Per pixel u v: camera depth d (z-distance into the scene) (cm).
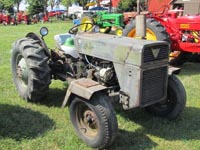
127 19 1141
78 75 487
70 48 516
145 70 384
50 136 426
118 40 417
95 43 438
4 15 3086
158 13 881
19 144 405
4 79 690
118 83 427
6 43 1302
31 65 490
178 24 796
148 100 404
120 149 395
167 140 420
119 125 457
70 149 395
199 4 2675
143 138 423
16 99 558
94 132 403
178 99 455
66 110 512
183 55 845
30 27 2394
